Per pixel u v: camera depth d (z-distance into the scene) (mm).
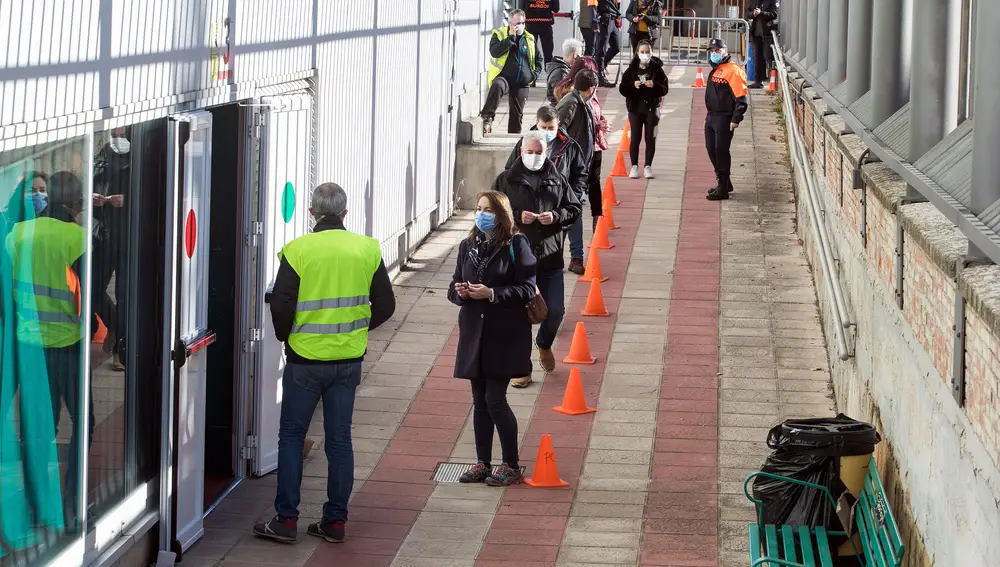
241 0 14875
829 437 12094
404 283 24359
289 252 13328
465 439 16859
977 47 9680
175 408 12852
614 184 32250
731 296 23484
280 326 13273
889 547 10469
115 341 12008
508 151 30906
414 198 26250
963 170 10828
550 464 15148
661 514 14289
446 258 26250
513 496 14820
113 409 12016
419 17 26188
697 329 21625
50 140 10172
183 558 13016
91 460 11594
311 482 15367
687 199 30703
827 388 18734
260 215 14992
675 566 12852
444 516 14234
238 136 14883
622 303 23094
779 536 12047
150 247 12695
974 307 8250
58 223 10625
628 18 45344
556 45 51844
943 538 9477
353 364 13469
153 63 12141
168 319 12641
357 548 13359
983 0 9484
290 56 17000
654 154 33500
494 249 14469
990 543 7945
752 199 30703
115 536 12055
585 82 23375
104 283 11727
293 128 15875
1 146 9344
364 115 21453
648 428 17141
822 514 12047
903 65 15484
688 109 41594
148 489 12781
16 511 10195
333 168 19406
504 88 34188
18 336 10133
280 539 13391
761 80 46469
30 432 10383
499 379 14758
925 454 10375
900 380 11930
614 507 14492
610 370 19562
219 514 14320
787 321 22047
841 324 14875
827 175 21094
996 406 7852
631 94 32250
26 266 10195
